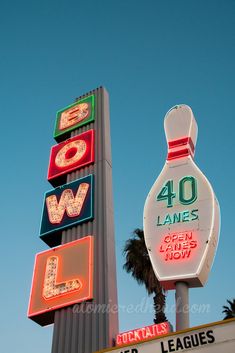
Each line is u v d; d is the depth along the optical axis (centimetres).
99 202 3153
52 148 3744
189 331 1806
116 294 2772
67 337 2673
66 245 3039
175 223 2253
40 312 2850
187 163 2453
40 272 3027
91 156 3428
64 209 3256
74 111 3884
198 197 2298
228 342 1717
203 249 2114
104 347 2520
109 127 3672
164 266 2136
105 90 3894
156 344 1842
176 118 2623
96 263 2867
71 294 2808
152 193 2416
